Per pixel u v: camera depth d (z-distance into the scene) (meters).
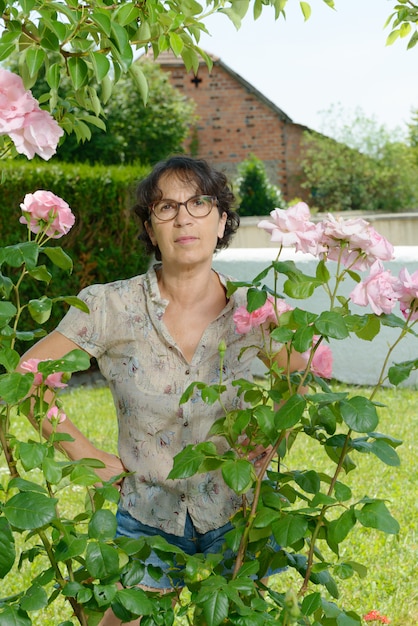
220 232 2.79
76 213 9.07
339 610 2.17
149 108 20.39
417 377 7.91
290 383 2.33
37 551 2.20
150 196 2.60
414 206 24.03
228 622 2.10
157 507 2.64
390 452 2.19
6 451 2.05
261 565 2.36
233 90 25.98
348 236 2.08
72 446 2.69
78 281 9.17
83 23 2.11
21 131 1.85
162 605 2.12
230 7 2.49
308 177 24.66
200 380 2.61
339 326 2.06
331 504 2.10
